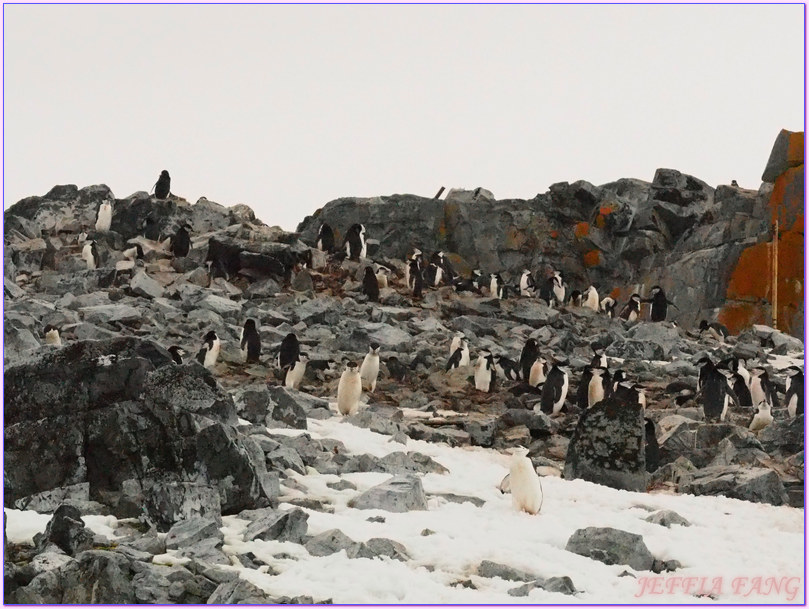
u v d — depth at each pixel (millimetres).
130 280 33219
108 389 12328
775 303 42062
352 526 12047
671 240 48656
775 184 44312
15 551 10461
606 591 11070
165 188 43062
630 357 31062
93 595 9469
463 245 48812
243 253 36469
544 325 35281
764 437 20156
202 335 26469
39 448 12086
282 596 9688
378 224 48969
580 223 48812
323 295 35312
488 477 15891
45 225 42125
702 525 14367
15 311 25047
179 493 11352
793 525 14578
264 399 16438
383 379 24578
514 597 10406
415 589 10320
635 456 16438
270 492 12664
